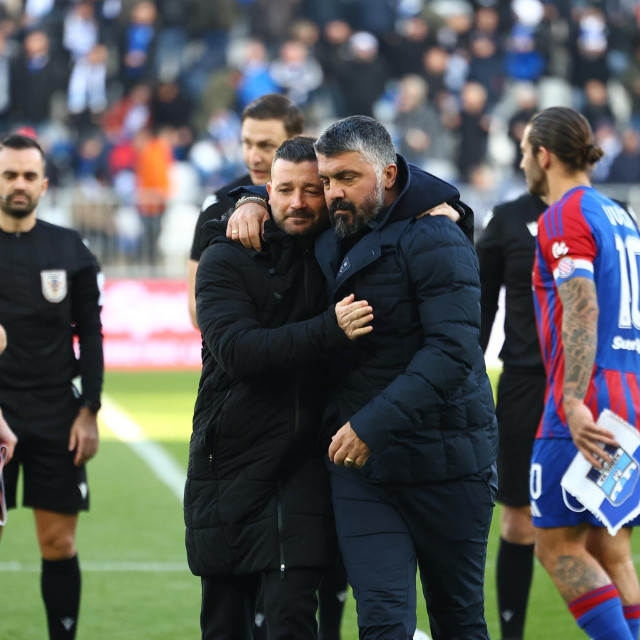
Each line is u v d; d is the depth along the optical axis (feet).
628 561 53.42
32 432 60.13
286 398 46.91
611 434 50.03
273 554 46.57
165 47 232.73
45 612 65.77
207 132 217.15
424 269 45.14
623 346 51.60
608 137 216.13
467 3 250.98
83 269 62.34
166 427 135.13
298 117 61.31
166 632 65.72
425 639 58.29
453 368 44.39
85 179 207.72
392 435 44.09
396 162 46.06
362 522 46.21
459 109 222.07
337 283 46.11
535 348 63.46
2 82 218.79
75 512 61.00
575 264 50.78
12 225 61.05
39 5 235.61
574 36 239.30
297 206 45.91
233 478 47.26
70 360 61.82
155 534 89.40
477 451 46.62
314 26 235.61
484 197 184.85
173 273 184.14
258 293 46.96
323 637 59.36
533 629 66.85
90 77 220.43
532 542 63.87
